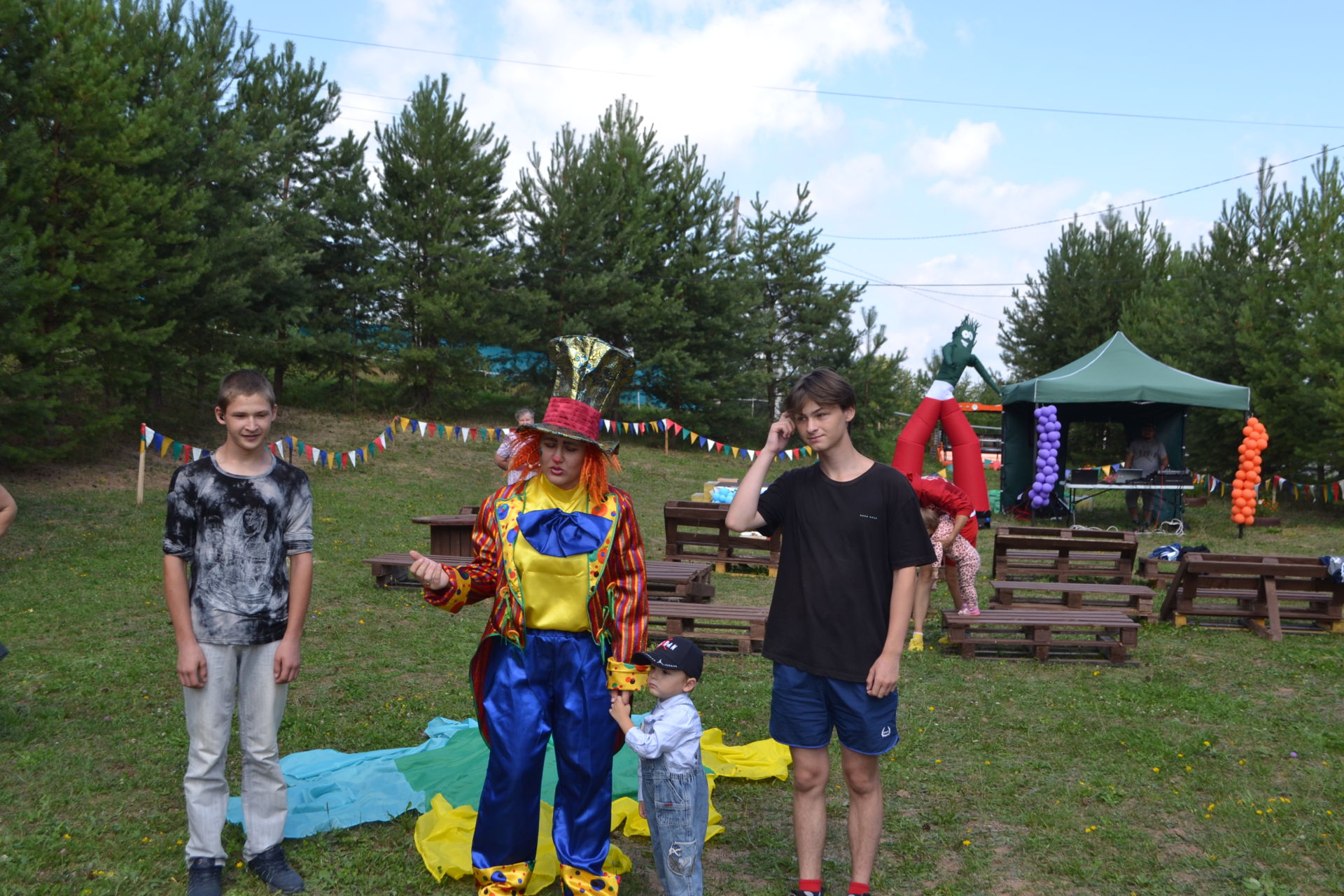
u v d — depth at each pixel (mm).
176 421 17781
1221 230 23625
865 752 3326
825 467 3436
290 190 21922
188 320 16484
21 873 3502
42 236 12266
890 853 3920
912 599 3297
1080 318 27375
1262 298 19688
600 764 3307
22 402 12336
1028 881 3699
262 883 3484
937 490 7406
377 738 5117
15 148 11797
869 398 28797
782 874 3711
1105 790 4566
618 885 3482
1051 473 16500
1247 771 4863
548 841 3805
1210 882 3697
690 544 12609
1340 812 4344
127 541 10648
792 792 4520
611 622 3338
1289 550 14016
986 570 11586
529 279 24578
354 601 8602
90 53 13227
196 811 3377
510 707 3293
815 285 29016
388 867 3635
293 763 4625
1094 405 20031
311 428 20312
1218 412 20328
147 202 13750
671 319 24844
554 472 3285
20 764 4535
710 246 25734
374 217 22188
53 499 12305
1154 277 26891
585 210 24406
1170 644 7832
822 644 3303
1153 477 16203
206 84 17375
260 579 3416
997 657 7316
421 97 22422
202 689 3346
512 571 3266
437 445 20641
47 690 5656
